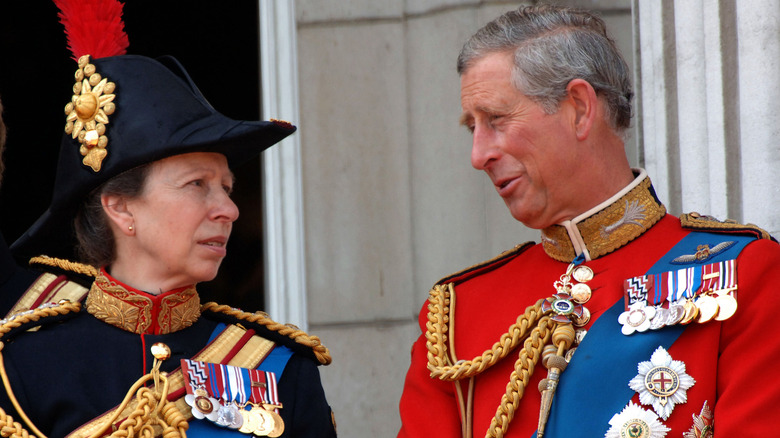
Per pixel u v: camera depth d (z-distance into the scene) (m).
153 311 8.44
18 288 9.96
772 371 7.51
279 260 14.77
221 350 8.62
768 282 7.80
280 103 14.92
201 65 17.17
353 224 14.79
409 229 14.63
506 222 13.95
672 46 11.79
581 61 8.52
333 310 14.73
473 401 8.49
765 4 10.70
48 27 18.56
